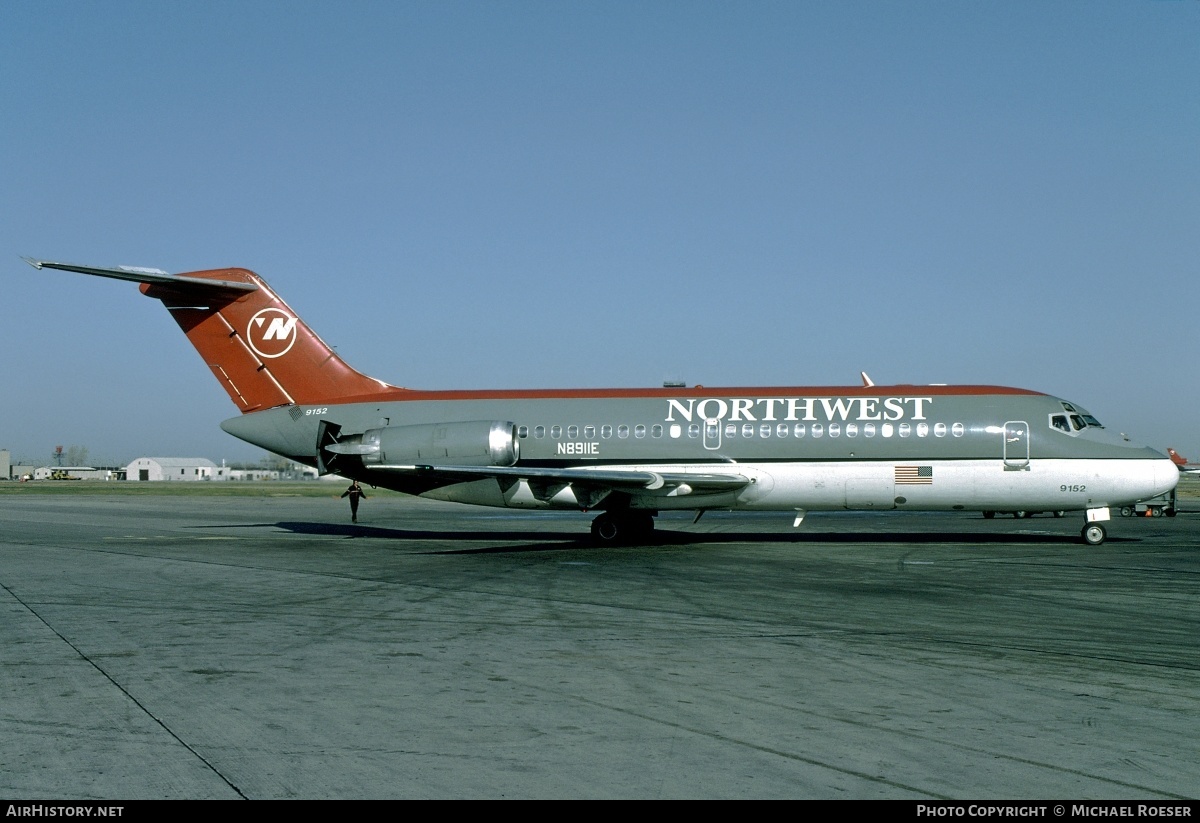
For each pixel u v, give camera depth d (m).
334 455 27.69
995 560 22.70
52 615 14.73
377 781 7.02
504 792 6.77
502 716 8.74
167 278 27.91
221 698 9.45
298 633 13.09
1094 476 26.03
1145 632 13.00
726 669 10.67
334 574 20.20
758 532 32.75
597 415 28.20
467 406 28.88
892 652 11.62
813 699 9.30
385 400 29.36
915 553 24.55
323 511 53.66
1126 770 7.20
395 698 9.41
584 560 22.98
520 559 23.33
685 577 19.44
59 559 23.78
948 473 26.50
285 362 29.77
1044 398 27.02
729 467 27.28
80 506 59.41
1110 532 33.88
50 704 9.24
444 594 16.97
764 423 27.33
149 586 18.28
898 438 26.70
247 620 14.20
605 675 10.38
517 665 10.92
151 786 6.93
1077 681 10.04
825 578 19.20
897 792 6.75
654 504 27.55
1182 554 24.20
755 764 7.36
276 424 29.61
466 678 10.27
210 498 76.19
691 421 27.70
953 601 15.93
